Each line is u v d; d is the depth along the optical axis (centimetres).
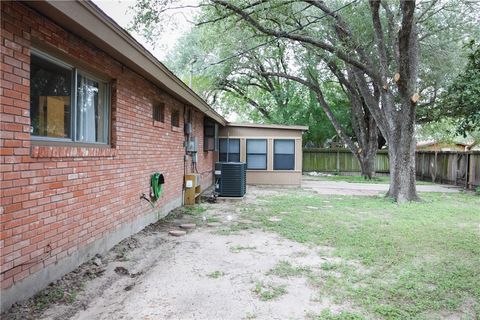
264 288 365
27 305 302
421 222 721
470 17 1326
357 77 1177
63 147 365
